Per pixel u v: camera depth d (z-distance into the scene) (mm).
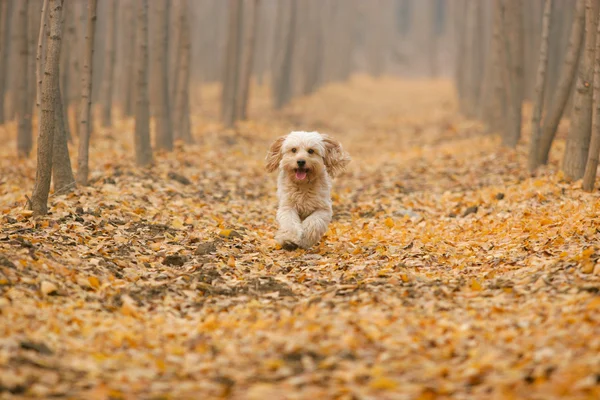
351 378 5496
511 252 9688
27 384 5238
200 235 10836
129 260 9281
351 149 26094
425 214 13305
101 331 6723
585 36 13961
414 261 9656
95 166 15977
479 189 14844
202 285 8414
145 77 16219
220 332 6840
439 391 5203
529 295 7543
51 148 10492
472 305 7406
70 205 11250
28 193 12914
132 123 25469
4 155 18438
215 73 57094
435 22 90812
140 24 16062
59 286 7746
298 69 52188
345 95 49062
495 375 5504
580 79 13391
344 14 59938
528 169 15336
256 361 6008
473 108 32750
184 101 20641
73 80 21594
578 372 5250
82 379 5496
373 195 15602
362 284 8406
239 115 28422
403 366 5770
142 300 7895
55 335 6426
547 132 15266
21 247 8594
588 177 12430
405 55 90188
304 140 10383
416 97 49531
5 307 6777
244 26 47812
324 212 10633
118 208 11562
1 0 23406
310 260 9828
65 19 17828
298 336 6457
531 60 30688
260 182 17031
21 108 18156
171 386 5457
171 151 18578
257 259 9883
